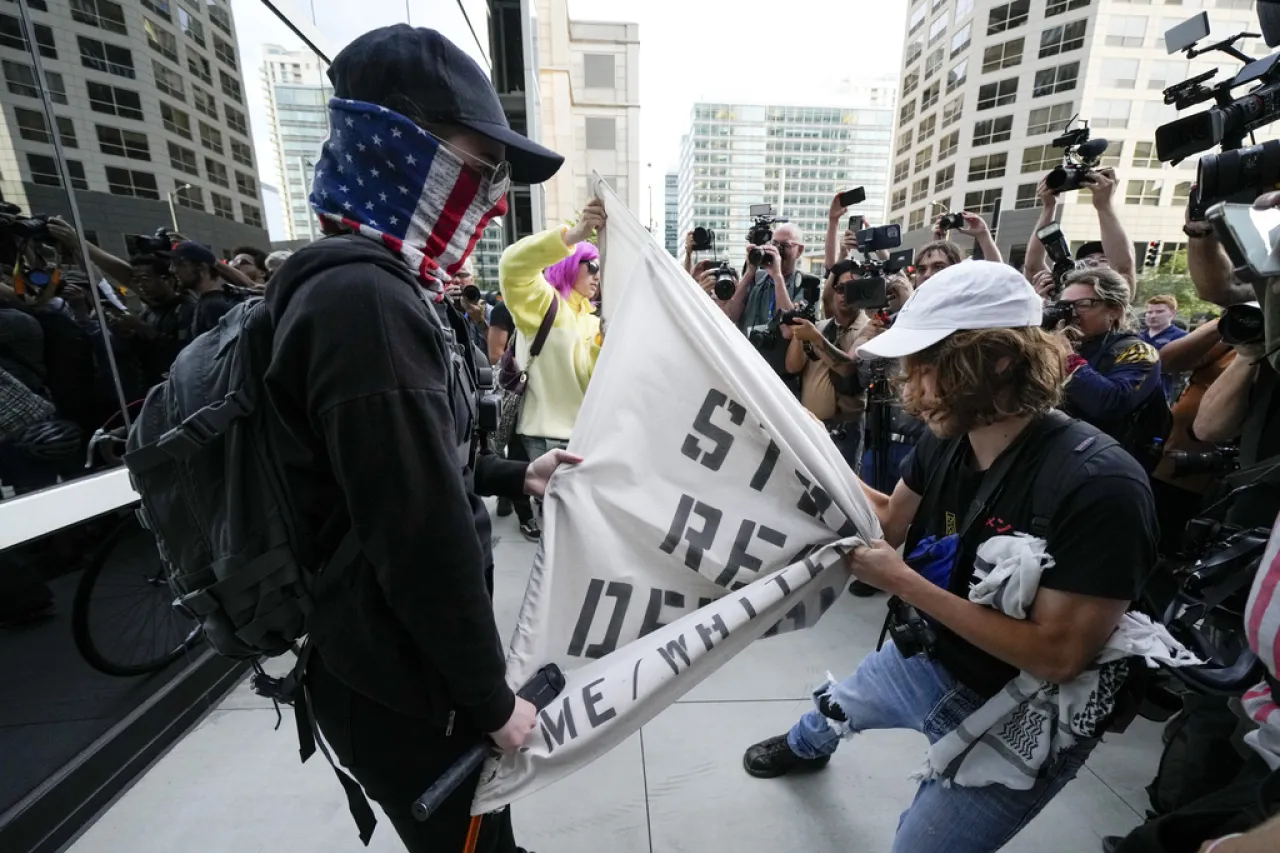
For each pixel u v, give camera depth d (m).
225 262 2.51
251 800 1.86
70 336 1.85
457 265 1.02
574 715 1.02
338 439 0.76
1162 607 1.19
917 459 1.37
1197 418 1.97
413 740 0.98
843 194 4.44
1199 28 2.00
